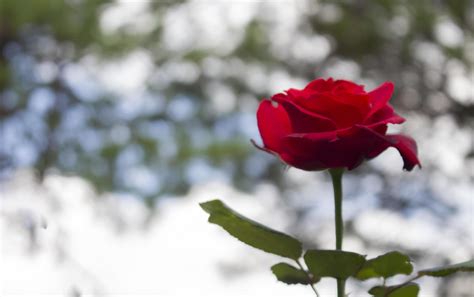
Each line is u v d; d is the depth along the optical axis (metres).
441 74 6.54
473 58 6.48
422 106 6.54
